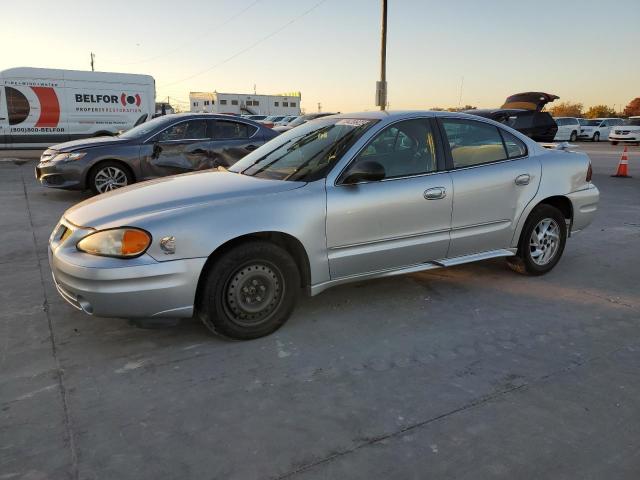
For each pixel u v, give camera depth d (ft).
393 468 7.78
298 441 8.39
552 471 7.74
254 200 11.62
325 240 12.28
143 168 29.60
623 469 7.79
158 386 10.02
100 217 11.26
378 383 10.17
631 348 11.73
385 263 13.33
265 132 32.19
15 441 8.35
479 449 8.21
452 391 9.89
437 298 14.66
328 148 13.23
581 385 10.13
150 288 10.60
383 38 71.67
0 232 22.16
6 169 46.55
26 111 55.67
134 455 8.04
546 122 50.06
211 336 12.21
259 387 10.01
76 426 8.75
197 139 30.45
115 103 60.64
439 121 14.23
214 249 11.00
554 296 14.92
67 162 28.35
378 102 68.85
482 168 14.56
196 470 7.72
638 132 92.48
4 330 12.42
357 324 12.89
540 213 15.81
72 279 10.76
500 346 11.79
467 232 14.43
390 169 13.25
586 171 16.66
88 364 10.85
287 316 12.32
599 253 19.56
